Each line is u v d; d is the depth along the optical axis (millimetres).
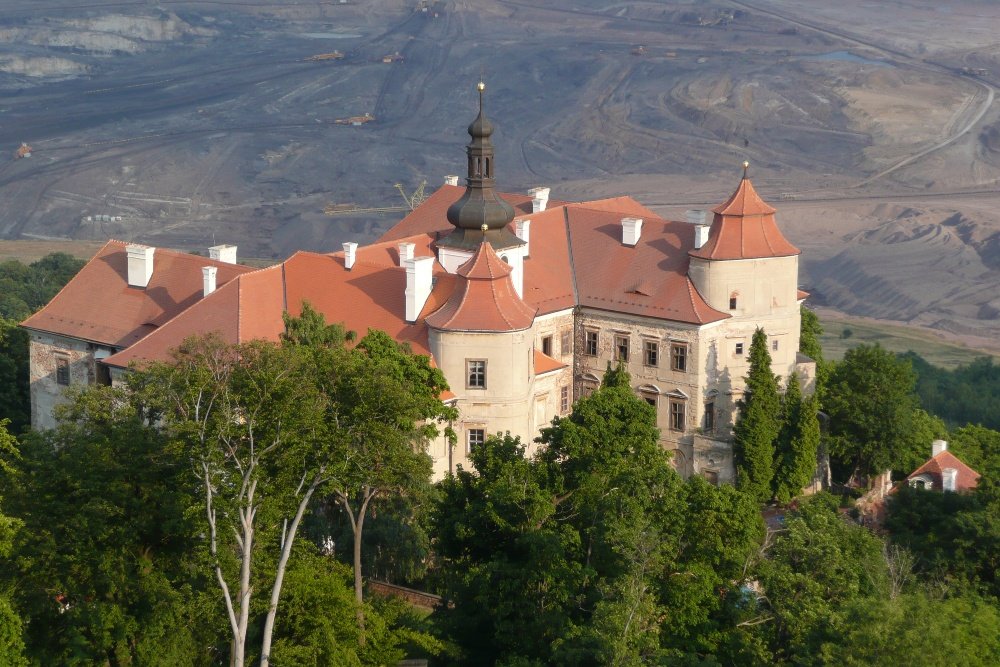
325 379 190500
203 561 185125
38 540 187750
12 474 190000
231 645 190625
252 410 181625
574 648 194000
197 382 182375
